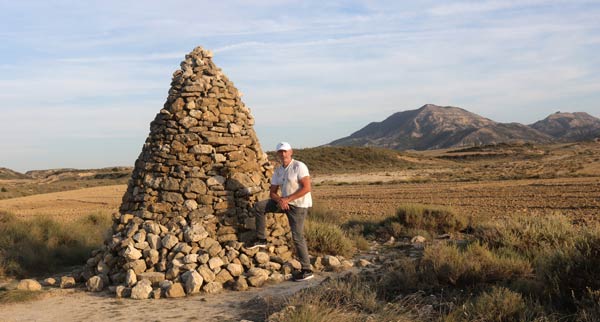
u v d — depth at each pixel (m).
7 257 11.87
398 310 6.63
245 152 10.98
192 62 11.28
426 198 31.12
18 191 69.56
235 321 6.75
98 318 7.18
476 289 7.62
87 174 136.62
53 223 16.66
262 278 9.09
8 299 8.27
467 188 38.28
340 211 25.28
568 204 23.47
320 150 113.69
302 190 9.34
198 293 8.54
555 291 7.00
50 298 8.56
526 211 21.69
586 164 75.50
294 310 6.47
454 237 15.09
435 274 8.19
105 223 19.59
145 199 10.12
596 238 7.83
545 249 9.16
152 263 9.17
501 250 10.01
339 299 7.23
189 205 10.00
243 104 11.60
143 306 7.78
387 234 16.06
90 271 9.81
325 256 10.81
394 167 104.50
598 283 6.82
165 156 10.40
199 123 10.68
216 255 9.45
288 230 10.83
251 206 10.38
